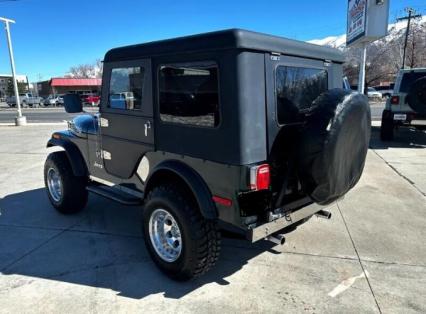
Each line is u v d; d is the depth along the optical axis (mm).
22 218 4801
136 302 2936
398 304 2893
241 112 2576
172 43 2951
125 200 3719
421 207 5105
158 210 3209
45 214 4938
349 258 3631
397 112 10008
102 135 4090
